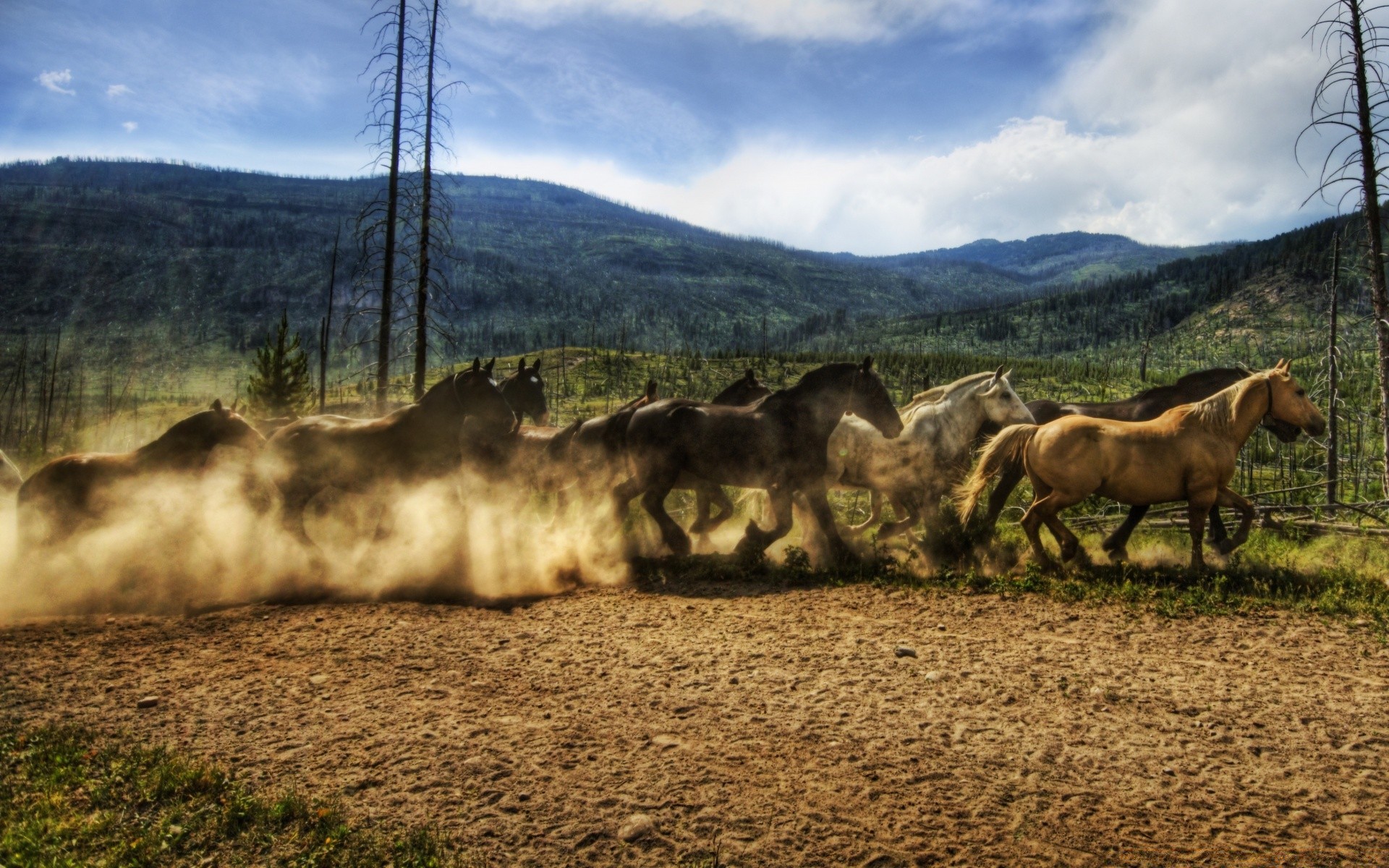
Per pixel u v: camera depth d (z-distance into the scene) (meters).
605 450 10.24
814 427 9.31
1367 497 19.17
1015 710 5.30
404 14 18.95
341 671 6.12
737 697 5.57
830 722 5.14
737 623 7.31
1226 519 12.61
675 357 140.50
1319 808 4.10
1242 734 4.94
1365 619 7.02
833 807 4.13
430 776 4.45
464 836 3.87
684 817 4.05
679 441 9.38
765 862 3.67
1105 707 5.35
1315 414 8.23
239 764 4.59
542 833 3.90
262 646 6.71
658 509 9.73
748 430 9.20
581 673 6.06
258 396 30.78
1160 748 4.77
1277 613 7.29
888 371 124.06
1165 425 8.59
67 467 8.79
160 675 6.03
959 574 8.70
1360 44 13.26
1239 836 3.85
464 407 9.20
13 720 5.19
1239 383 8.48
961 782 4.36
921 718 5.18
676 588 8.62
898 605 7.82
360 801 4.19
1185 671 5.97
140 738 4.92
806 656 6.38
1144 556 9.68
